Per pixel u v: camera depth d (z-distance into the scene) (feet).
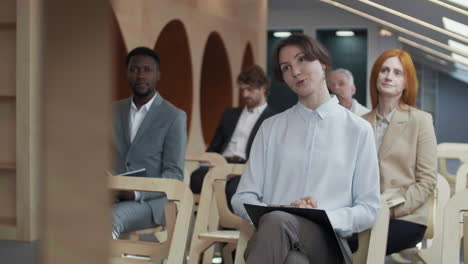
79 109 2.23
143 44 23.52
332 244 9.10
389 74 12.21
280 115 10.09
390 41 43.24
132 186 10.22
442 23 18.78
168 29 28.37
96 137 2.24
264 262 8.46
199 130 29.94
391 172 11.96
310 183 9.62
